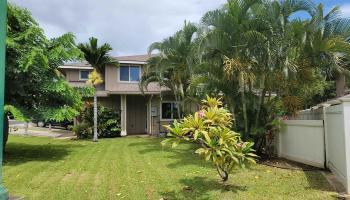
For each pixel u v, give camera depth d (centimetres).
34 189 659
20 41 1080
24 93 1127
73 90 1218
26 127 2206
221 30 962
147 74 1844
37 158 1109
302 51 974
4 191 262
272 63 947
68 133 2336
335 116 722
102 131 2019
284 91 1023
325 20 1008
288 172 809
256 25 945
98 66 1945
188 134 596
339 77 1252
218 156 591
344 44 933
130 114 2342
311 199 566
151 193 621
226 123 629
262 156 1046
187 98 1526
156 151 1274
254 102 1029
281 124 1009
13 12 1081
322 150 845
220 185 676
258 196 589
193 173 807
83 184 700
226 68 927
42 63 1062
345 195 587
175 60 1628
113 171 848
